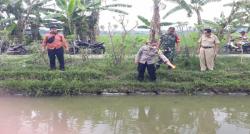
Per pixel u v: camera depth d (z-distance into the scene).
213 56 15.09
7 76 14.14
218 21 17.41
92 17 19.48
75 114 11.09
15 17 19.20
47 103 12.51
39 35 19.64
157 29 16.89
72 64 15.52
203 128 9.73
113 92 13.86
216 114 11.23
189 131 9.45
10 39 17.59
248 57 17.05
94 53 17.89
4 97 13.35
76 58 16.02
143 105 12.30
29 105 12.22
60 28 18.30
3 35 16.02
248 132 9.41
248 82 14.25
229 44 18.19
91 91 13.78
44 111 11.45
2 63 15.18
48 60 15.47
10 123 10.08
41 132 9.26
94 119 10.54
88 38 19.53
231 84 14.11
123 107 12.02
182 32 16.86
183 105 12.34
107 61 15.60
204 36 15.09
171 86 13.98
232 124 10.13
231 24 17.14
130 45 16.33
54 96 13.55
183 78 14.43
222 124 10.13
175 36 15.51
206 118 10.74
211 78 14.40
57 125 9.90
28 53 17.64
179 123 10.21
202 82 14.10
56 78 14.01
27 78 14.10
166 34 15.52
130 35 16.84
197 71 14.88
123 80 14.35
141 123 10.16
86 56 15.86
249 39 20.41
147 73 14.73
